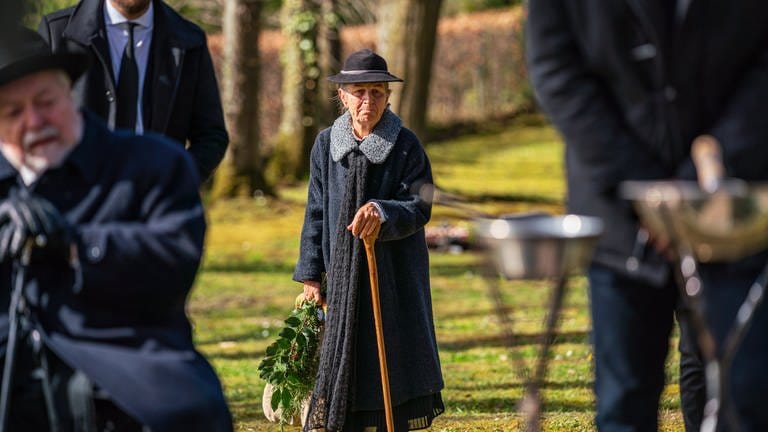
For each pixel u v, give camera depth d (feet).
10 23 19.88
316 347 29.58
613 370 20.43
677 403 35.53
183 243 18.72
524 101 175.22
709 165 18.57
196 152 28.68
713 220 16.78
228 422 19.15
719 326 19.44
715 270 19.56
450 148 150.51
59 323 18.88
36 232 18.22
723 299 19.45
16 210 18.35
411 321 28.09
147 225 18.89
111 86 28.07
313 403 28.25
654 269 19.58
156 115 28.27
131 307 18.92
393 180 27.91
